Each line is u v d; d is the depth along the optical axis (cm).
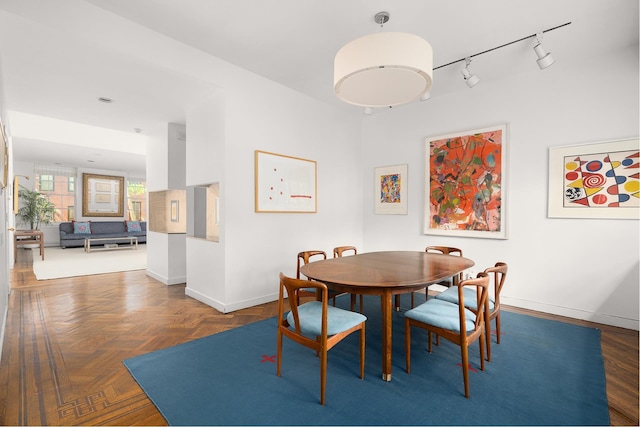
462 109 397
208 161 358
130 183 1084
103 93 351
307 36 284
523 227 350
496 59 322
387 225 475
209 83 319
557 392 188
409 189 449
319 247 435
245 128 347
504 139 361
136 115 430
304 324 192
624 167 293
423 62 190
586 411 170
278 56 319
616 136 297
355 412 170
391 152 471
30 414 167
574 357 232
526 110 348
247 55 317
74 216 973
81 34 235
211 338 267
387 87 215
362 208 506
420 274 221
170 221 471
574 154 318
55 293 409
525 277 349
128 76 307
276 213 380
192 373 209
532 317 320
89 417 165
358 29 273
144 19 259
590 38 281
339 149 464
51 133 636
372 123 494
